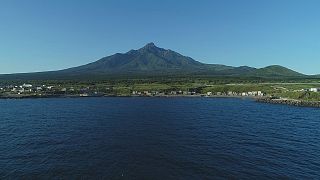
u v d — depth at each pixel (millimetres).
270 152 82938
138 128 118312
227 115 160625
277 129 118062
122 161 74375
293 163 73188
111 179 62938
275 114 167375
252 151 83875
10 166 70312
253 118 149625
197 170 68000
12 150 84750
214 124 129000
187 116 155250
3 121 138500
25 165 71062
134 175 65062
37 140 97375
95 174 65500
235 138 100500
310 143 93875
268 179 62812
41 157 77688
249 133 109250
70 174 65375
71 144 91750
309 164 72438
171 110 184750
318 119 148250
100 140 96938
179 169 68750
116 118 147375
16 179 62281
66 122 134750
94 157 77750
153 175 65062
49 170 67688
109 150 84625
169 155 79688
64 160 75062
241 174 65562
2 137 102125
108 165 71312
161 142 94250
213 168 69312
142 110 184375
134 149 85688
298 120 144125
